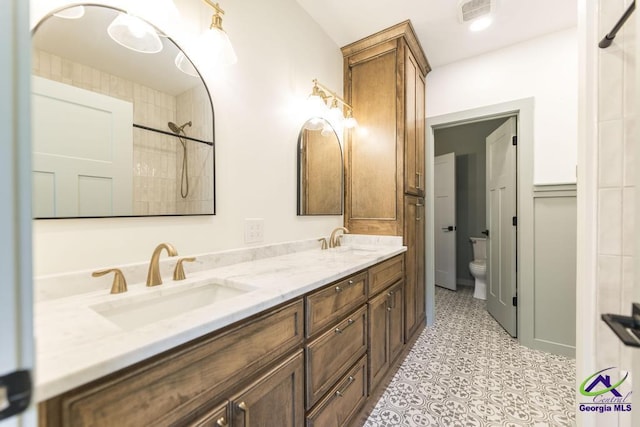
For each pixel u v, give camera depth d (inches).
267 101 61.7
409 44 82.4
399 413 56.8
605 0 36.1
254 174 58.4
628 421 34.7
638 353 22.7
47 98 32.0
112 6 37.1
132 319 33.1
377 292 62.0
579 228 39.6
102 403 18.8
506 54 88.3
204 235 48.7
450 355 80.0
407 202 82.6
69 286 32.6
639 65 23.2
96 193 35.9
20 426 12.6
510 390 64.0
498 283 101.9
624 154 35.4
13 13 12.5
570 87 79.0
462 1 69.0
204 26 48.3
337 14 74.0
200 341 25.2
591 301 37.8
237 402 28.3
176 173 44.8
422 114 97.7
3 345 12.0
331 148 83.4
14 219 12.3
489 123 149.4
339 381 46.3
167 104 43.7
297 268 49.5
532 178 83.9
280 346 34.4
